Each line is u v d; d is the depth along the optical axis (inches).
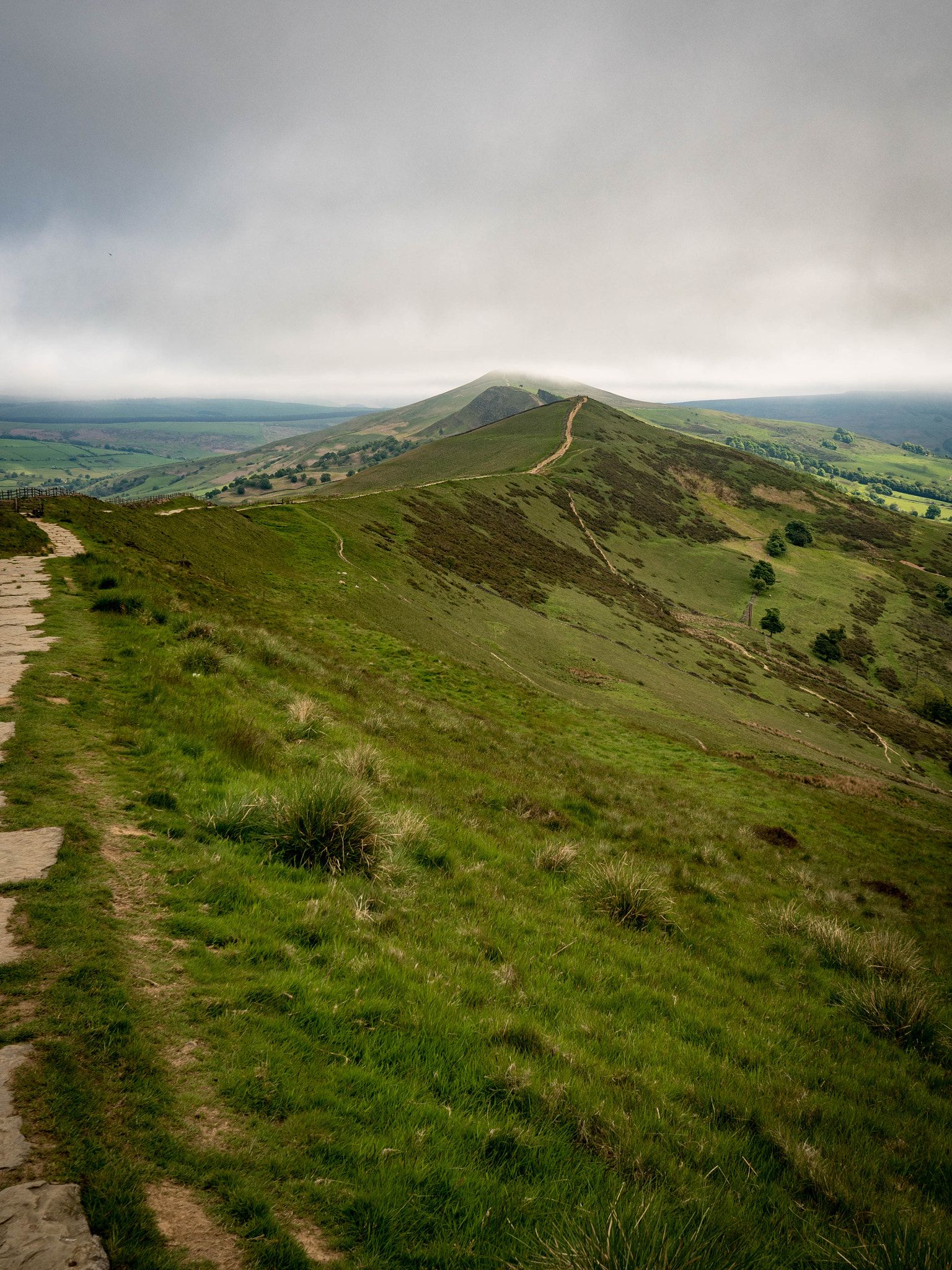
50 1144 119.6
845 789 1304.1
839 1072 270.7
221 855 265.7
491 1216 134.0
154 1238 107.7
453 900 326.6
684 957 355.6
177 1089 142.8
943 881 794.8
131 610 660.1
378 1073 171.5
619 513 5438.0
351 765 437.7
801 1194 180.9
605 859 478.6
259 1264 109.0
